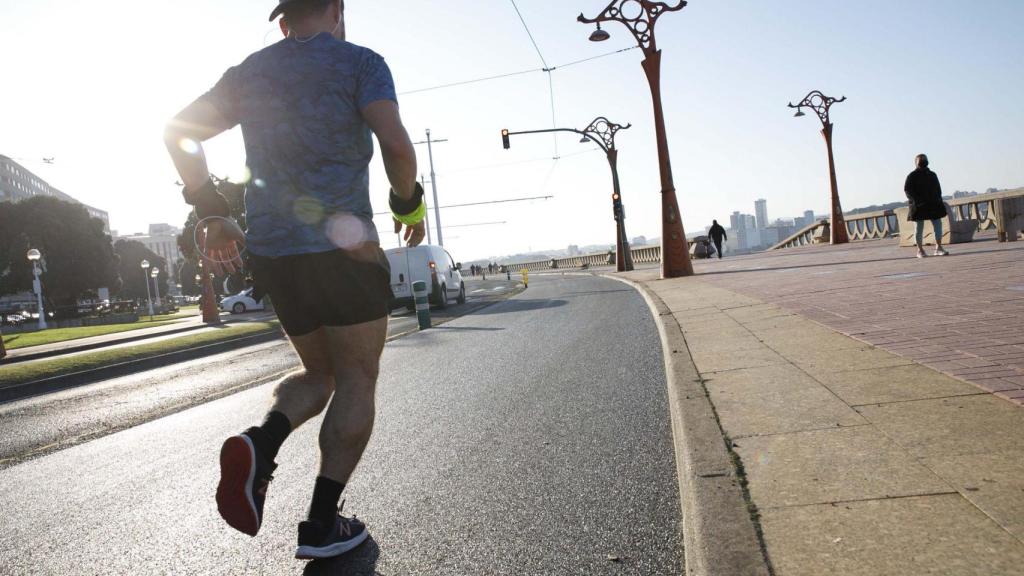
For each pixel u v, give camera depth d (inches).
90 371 453.4
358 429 93.4
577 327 393.1
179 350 533.0
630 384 213.9
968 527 78.4
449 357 324.5
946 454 102.2
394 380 270.5
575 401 197.3
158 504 136.1
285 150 91.6
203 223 95.7
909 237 674.8
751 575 73.9
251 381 321.7
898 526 80.9
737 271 668.7
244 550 106.0
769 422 132.2
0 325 1839.3
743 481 102.4
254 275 95.3
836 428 122.4
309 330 94.9
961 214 917.8
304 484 138.4
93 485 157.5
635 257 1699.1
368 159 97.5
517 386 229.9
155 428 226.4
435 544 102.1
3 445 229.9
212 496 138.2
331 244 91.0
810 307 302.4
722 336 258.1
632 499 114.1
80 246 2298.2
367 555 99.8
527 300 727.7
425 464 146.2
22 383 422.9
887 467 100.1
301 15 96.7
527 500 118.4
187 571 99.7
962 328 202.2
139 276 3474.4
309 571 95.5
